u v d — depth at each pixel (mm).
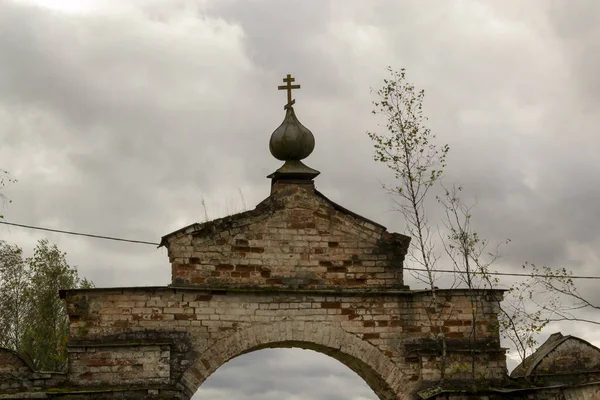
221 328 22328
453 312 23438
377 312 23156
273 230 23172
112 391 21141
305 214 23438
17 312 37781
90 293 21984
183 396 21766
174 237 22609
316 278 23094
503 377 23109
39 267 38188
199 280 22500
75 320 21812
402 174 24359
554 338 24656
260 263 22906
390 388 22812
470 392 22453
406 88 24891
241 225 23016
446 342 23172
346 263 23328
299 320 22734
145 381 21531
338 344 22797
